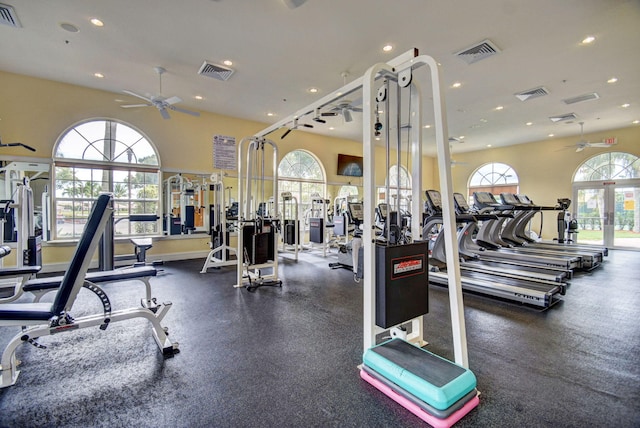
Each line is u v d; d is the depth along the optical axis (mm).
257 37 3967
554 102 6246
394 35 3916
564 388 1931
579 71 4879
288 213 8883
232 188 7395
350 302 3678
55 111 5426
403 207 9867
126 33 3879
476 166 11297
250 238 4398
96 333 2771
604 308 3422
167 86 5547
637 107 6555
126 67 4820
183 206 6793
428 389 1640
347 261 5742
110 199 2133
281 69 4852
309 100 6219
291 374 2104
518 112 6895
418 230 2371
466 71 4867
